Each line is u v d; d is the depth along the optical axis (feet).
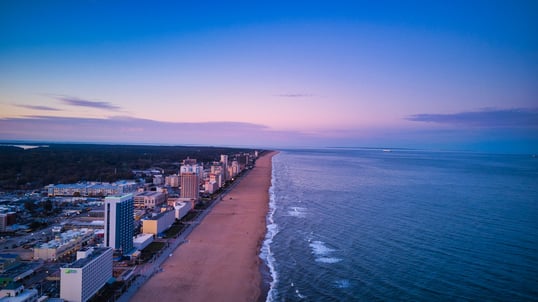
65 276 364.38
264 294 398.62
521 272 435.53
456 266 458.50
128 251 526.98
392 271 448.65
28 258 507.71
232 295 397.39
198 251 549.13
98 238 617.21
